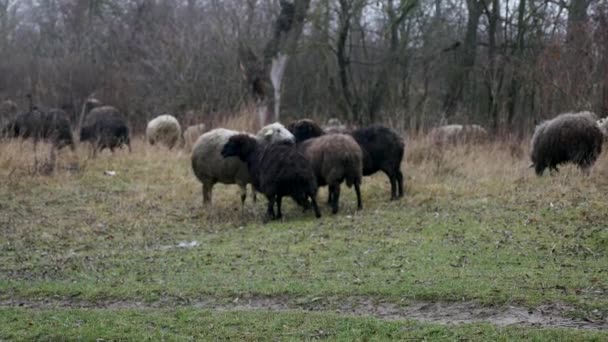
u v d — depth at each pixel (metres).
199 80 27.28
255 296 8.30
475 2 27.75
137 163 18.95
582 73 20.23
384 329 6.80
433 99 29.72
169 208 14.66
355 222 12.52
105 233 12.85
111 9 39.19
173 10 35.09
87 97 29.91
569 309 7.12
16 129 20.28
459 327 6.75
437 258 9.68
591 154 14.31
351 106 27.75
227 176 14.01
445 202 13.59
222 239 11.98
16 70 31.66
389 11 27.17
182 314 7.64
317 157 13.38
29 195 15.57
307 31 28.33
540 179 14.73
